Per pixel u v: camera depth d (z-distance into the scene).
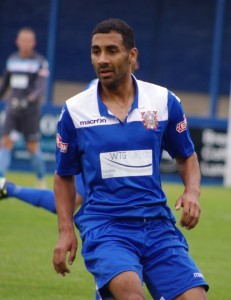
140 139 14.41
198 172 14.87
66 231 14.58
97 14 67.44
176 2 67.19
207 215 35.78
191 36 67.31
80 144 14.57
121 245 14.02
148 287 14.30
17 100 40.00
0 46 67.69
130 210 14.25
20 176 47.44
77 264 24.55
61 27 67.44
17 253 25.59
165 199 14.60
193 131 49.41
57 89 67.56
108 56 14.32
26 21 67.88
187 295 13.77
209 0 67.00
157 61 67.56
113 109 14.51
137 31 67.56
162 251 14.19
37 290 21.08
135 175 14.37
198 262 25.61
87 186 14.64
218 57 53.88
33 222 31.83
